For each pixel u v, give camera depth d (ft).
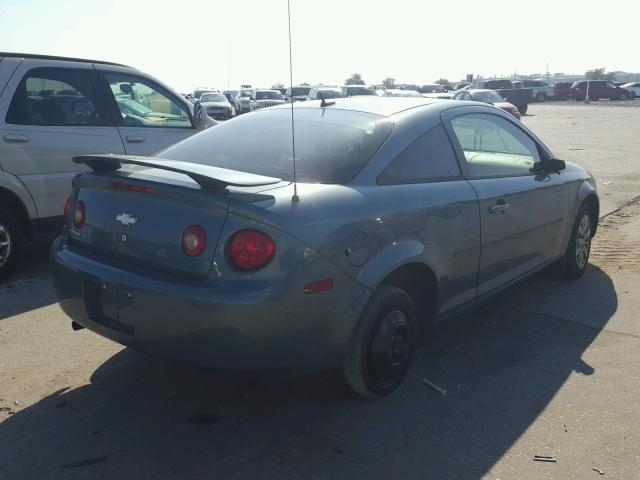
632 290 18.15
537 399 12.12
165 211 10.49
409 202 11.85
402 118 13.03
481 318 16.19
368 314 11.30
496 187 14.26
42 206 19.08
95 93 20.44
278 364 10.24
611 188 34.99
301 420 11.39
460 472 9.89
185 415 11.56
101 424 11.23
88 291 11.25
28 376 12.94
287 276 9.91
